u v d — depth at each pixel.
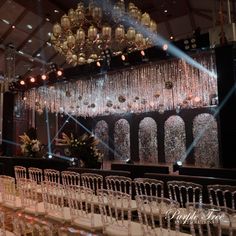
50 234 2.97
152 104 9.96
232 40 4.97
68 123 15.55
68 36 6.01
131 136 14.54
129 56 6.57
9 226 3.42
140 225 3.15
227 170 4.89
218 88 5.04
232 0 6.14
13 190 4.47
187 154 12.93
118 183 5.21
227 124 4.91
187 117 13.06
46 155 9.70
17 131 12.26
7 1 8.99
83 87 10.64
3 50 11.50
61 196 3.80
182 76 8.47
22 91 9.96
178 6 8.93
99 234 3.29
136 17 6.01
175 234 2.85
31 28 10.55
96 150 7.05
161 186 4.18
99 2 5.88
